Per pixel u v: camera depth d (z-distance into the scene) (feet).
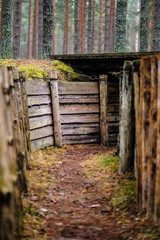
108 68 32.04
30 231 10.55
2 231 6.89
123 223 11.69
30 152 22.06
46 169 19.58
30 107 23.47
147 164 12.10
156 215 10.98
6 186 6.98
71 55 31.35
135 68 13.78
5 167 7.23
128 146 17.21
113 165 19.67
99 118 30.58
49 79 28.50
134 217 12.10
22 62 32.48
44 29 42.96
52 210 13.06
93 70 32.86
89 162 21.77
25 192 14.51
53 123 27.17
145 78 12.06
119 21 44.19
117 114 31.68
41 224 11.47
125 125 17.08
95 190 15.76
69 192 15.58
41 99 25.20
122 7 44.04
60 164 21.48
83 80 32.35
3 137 7.63
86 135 30.09
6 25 43.16
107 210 13.08
